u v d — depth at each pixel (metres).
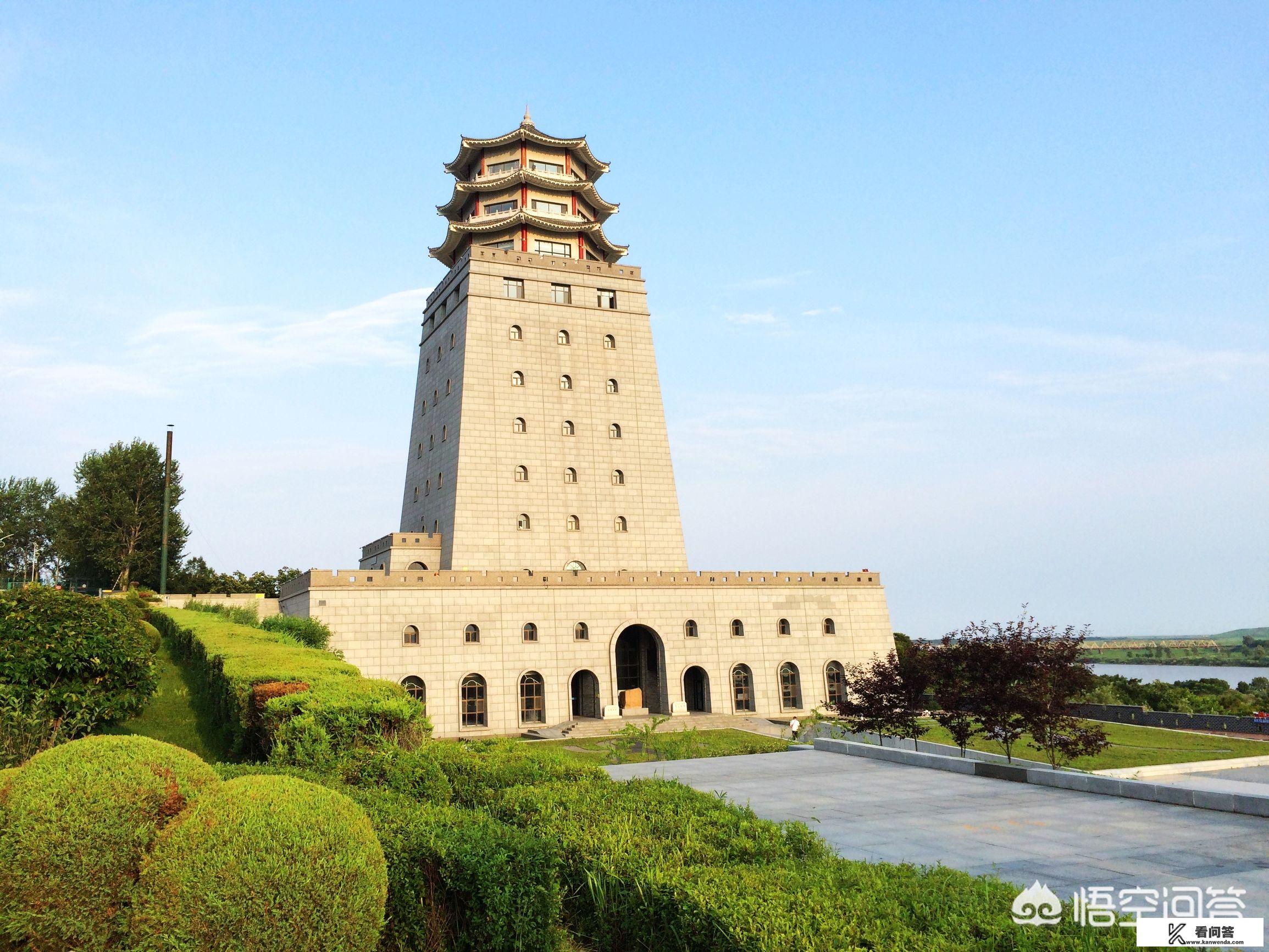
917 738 40.41
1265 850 13.26
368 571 58.06
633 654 68.94
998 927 8.23
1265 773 33.56
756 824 12.16
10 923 9.05
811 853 11.59
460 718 58.38
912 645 42.34
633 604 64.94
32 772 9.73
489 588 60.88
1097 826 15.23
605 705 62.44
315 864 8.48
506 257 71.94
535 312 72.00
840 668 69.81
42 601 21.09
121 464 83.25
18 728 18.61
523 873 9.88
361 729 19.08
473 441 67.19
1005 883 10.08
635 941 9.87
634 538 70.62
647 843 11.28
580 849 11.30
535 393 70.25
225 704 26.16
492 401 68.62
